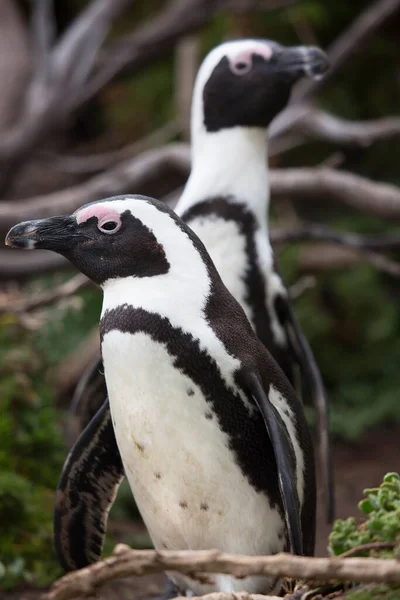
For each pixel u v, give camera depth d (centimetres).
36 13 2562
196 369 920
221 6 2431
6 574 1366
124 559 758
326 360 2352
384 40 2758
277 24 2766
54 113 2477
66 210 2070
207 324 939
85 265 977
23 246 985
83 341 2220
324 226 2503
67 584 773
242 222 1317
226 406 930
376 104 2786
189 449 930
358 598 799
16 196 2962
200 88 1398
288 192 2003
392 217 1961
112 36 3102
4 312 1745
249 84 1366
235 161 1352
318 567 738
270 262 1298
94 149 3069
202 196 1334
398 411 2205
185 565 752
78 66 2503
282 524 975
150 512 984
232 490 943
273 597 870
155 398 923
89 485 1079
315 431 2097
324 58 1382
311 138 2506
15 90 2684
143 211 967
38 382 1786
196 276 959
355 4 2848
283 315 1297
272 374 991
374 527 848
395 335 2427
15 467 1577
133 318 931
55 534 1094
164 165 2123
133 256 959
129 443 955
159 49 2470
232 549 966
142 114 2969
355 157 2742
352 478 1966
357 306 2405
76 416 1276
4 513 1430
